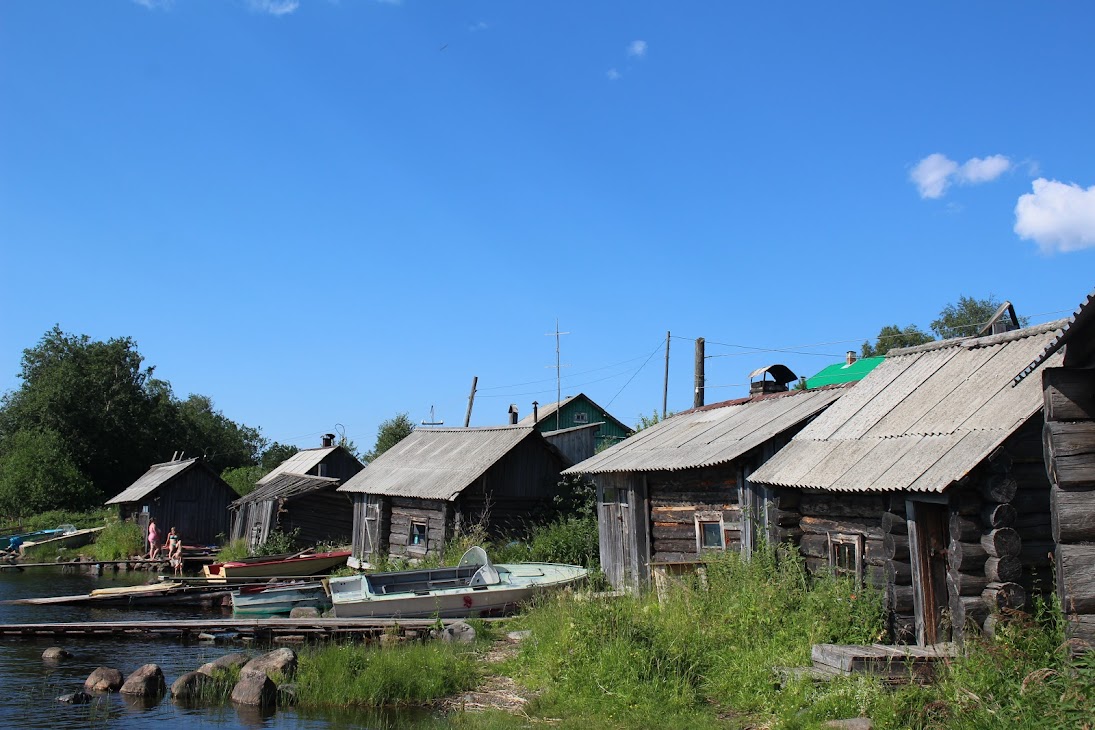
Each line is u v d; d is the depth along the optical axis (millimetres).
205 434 88812
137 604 25422
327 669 13789
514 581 20625
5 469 63375
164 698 13430
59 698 13250
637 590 19125
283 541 35500
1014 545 10148
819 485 12648
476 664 14312
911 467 11266
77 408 72750
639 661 11531
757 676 10805
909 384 14141
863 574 12633
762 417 18203
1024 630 9367
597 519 25125
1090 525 8000
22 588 31438
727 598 13383
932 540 11211
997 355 13109
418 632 17172
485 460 28281
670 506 19188
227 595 25516
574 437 42406
